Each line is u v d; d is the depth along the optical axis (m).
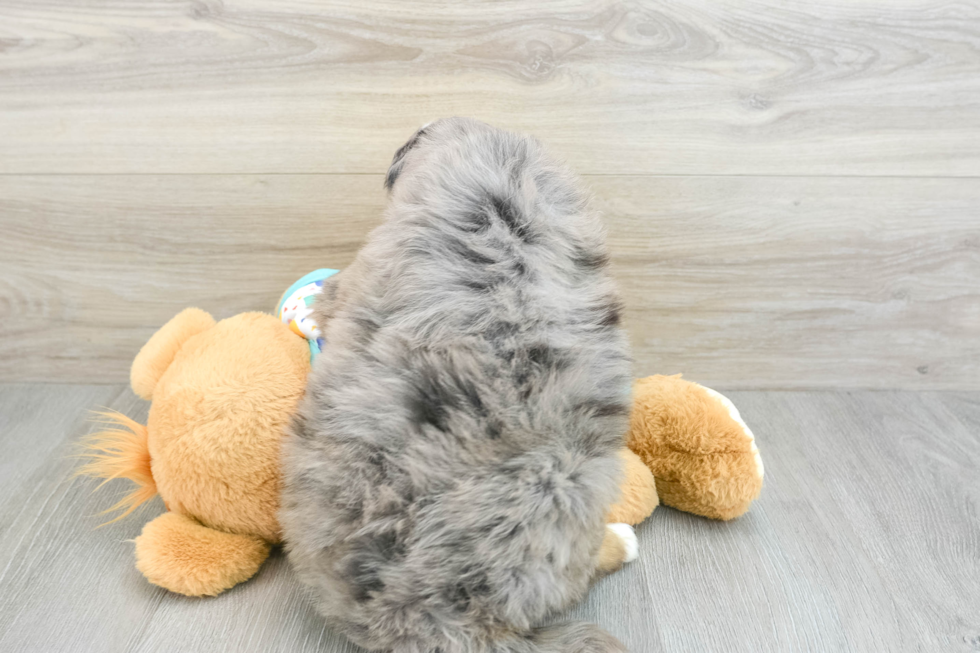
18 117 0.94
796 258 1.03
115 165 0.97
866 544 0.80
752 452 0.79
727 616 0.70
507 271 0.57
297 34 0.90
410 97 0.94
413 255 0.59
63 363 1.11
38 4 0.88
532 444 0.55
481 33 0.90
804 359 1.10
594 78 0.92
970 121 0.94
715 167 0.97
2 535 0.79
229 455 0.67
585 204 0.67
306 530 0.58
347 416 0.57
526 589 0.55
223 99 0.93
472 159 0.62
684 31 0.90
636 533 0.81
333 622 0.61
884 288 1.05
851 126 0.95
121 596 0.71
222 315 1.08
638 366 1.11
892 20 0.89
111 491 0.87
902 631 0.68
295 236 1.02
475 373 0.55
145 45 0.90
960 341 1.08
